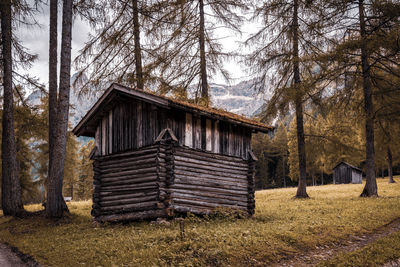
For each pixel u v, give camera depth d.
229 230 11.06
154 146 13.79
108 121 15.82
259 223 13.21
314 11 22.11
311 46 23.20
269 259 8.73
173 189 13.36
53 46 17.84
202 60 20.48
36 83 19.75
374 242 10.21
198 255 8.41
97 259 8.70
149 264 7.97
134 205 13.91
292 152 60.06
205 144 15.02
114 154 15.27
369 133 22.56
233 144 16.25
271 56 23.39
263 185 77.00
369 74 21.00
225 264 8.12
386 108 20.34
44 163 34.78
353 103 22.28
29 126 20.88
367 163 22.56
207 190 14.66
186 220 12.95
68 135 22.44
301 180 24.25
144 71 19.27
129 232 11.64
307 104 23.52
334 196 24.44
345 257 8.80
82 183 64.81
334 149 23.73
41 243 11.18
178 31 19.81
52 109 17.70
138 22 18.81
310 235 10.84
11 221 16.06
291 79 24.42
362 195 22.47
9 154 17.41
